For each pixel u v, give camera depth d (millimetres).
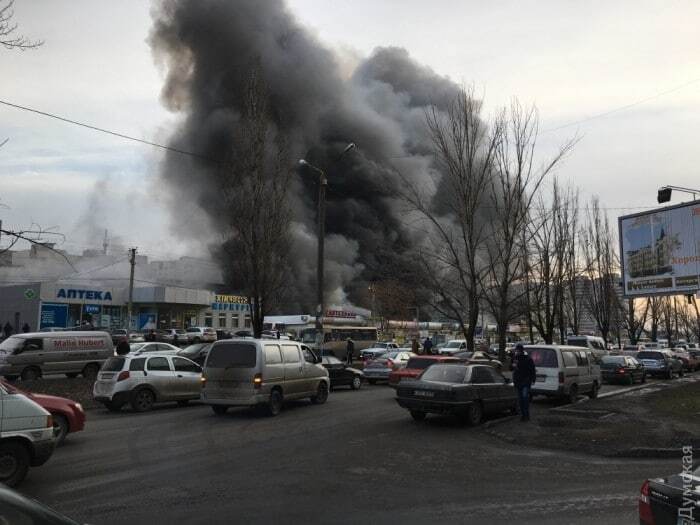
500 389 13750
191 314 66562
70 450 9469
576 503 6477
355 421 13266
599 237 42812
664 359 31359
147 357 15641
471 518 5836
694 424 12180
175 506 6152
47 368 21641
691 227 24453
